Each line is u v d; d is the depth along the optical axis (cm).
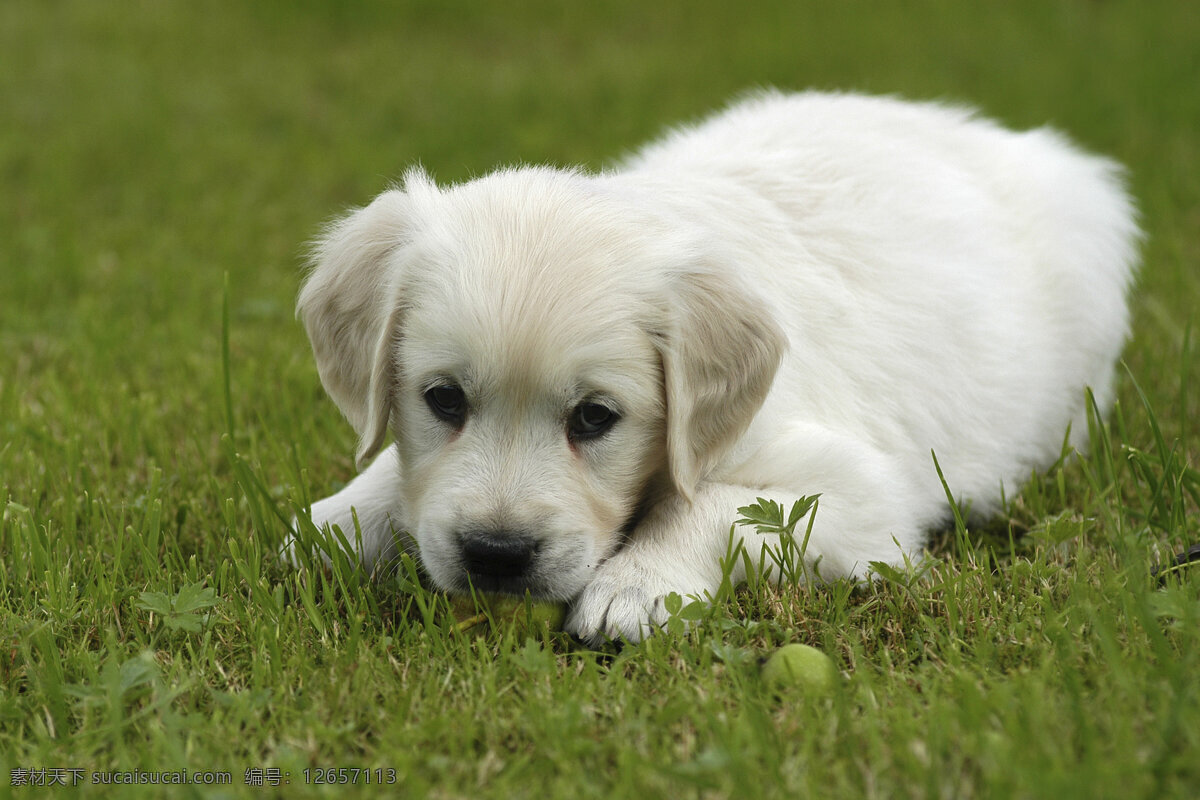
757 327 401
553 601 380
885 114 566
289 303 779
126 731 323
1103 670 323
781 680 328
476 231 390
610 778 292
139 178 1104
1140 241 761
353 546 431
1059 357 545
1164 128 1195
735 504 404
